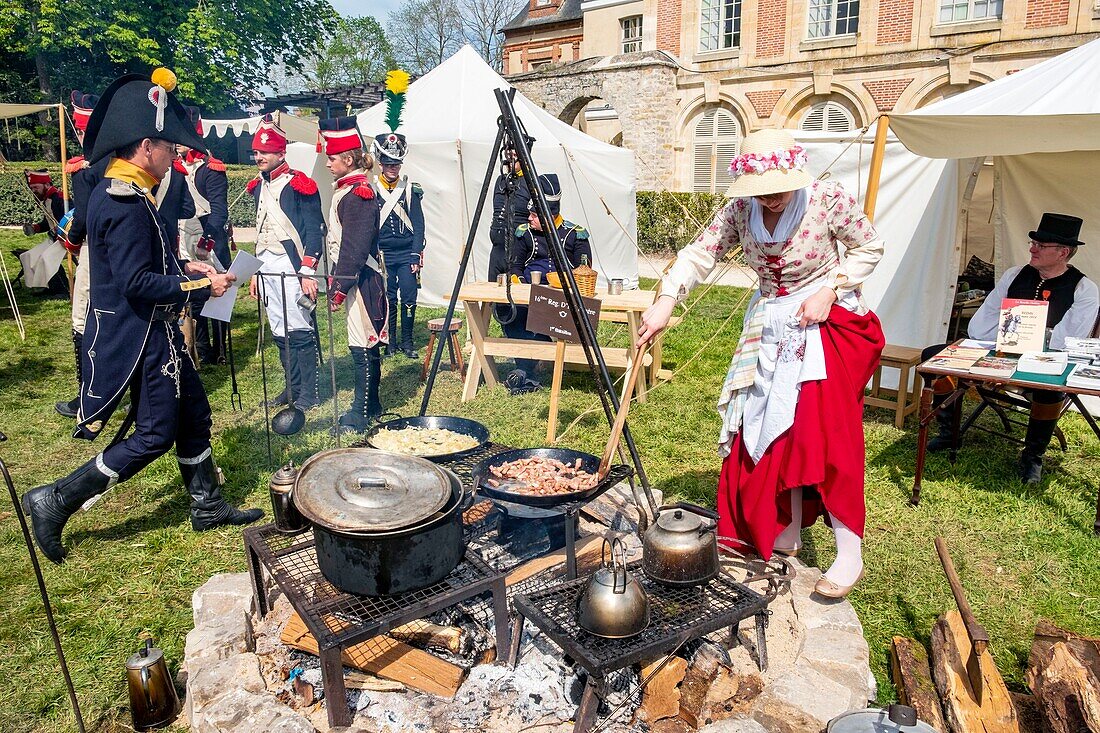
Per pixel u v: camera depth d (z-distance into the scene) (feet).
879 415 18.92
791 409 9.08
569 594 7.89
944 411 16.17
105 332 10.50
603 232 33.12
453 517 7.78
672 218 52.13
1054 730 7.30
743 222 9.37
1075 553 11.90
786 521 9.66
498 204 19.97
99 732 8.04
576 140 31.71
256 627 8.69
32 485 14.12
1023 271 15.10
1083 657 7.63
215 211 21.31
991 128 15.12
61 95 88.17
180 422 11.66
